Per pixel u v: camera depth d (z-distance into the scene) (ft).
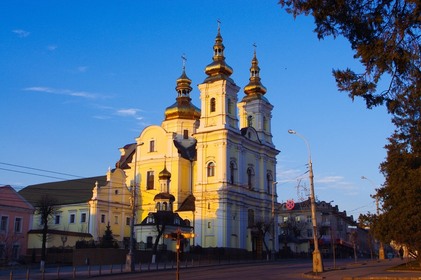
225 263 218.38
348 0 56.49
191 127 319.68
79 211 286.66
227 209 260.01
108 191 290.97
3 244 223.51
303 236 386.93
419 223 128.67
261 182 295.28
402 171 134.10
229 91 279.90
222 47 285.23
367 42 57.26
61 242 256.52
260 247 279.69
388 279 110.63
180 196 289.53
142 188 301.22
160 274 147.84
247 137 290.76
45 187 320.29
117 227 292.40
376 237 141.90
